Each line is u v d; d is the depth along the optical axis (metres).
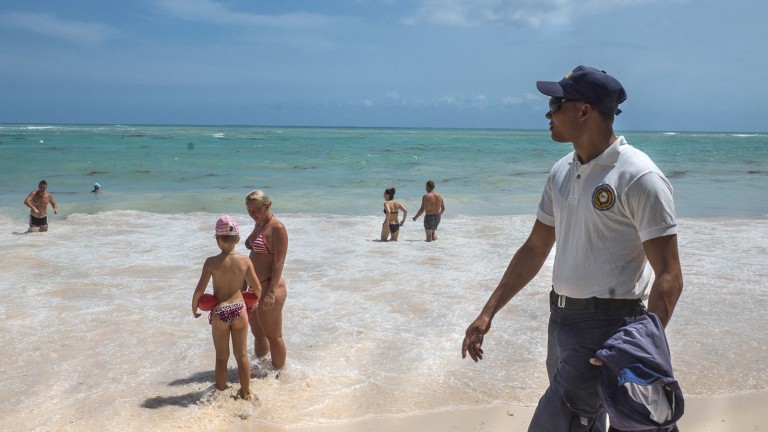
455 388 5.74
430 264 11.22
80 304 8.47
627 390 2.62
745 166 38.69
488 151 56.53
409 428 4.96
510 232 14.88
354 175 29.72
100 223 15.70
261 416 5.21
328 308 8.34
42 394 5.63
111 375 6.07
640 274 3.00
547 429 3.06
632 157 2.92
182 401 5.47
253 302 5.62
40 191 14.41
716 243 13.09
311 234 14.50
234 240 5.51
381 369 6.20
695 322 7.57
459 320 7.80
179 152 46.97
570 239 3.10
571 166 3.20
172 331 7.35
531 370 6.16
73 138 72.44
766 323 7.53
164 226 15.31
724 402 5.36
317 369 6.18
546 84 3.10
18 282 9.65
